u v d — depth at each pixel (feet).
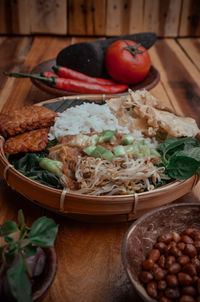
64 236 1.24
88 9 2.82
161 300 0.97
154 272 1.02
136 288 0.91
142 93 1.63
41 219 0.97
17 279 0.86
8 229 0.96
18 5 2.77
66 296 1.07
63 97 1.72
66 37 2.92
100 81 2.00
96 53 1.99
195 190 1.43
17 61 2.42
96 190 1.27
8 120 1.50
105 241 1.23
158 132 1.52
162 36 2.96
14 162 1.39
